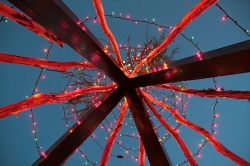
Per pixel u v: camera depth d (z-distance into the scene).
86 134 2.37
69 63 2.68
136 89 2.57
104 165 3.05
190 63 1.95
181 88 3.08
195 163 2.87
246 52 1.61
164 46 2.82
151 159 2.43
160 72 2.25
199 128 3.05
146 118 2.47
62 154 2.27
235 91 2.69
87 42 1.79
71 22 1.57
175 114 3.30
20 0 1.37
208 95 2.85
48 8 1.44
